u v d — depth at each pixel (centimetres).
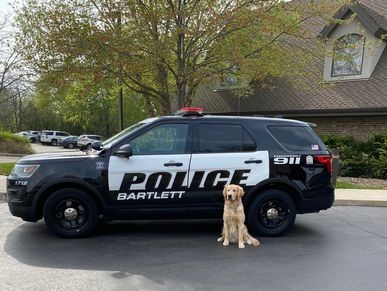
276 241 634
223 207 636
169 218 638
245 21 1161
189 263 519
